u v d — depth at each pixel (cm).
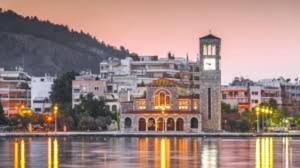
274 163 19500
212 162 19862
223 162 19862
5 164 19050
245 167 18538
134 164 19325
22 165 18838
